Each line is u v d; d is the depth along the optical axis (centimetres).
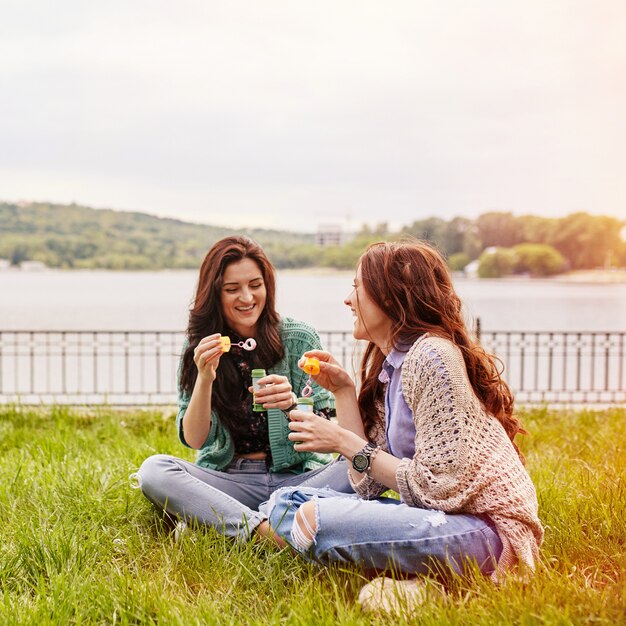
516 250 9981
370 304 307
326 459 394
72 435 605
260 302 368
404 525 277
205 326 370
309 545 289
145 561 325
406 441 299
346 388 333
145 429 665
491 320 2956
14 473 453
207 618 261
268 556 307
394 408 304
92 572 301
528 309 3797
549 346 1029
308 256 10356
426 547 275
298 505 310
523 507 278
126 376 1009
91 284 7019
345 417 329
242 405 371
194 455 515
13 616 264
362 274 308
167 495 344
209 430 366
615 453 523
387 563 280
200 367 346
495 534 280
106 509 377
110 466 465
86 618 271
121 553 331
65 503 386
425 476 277
